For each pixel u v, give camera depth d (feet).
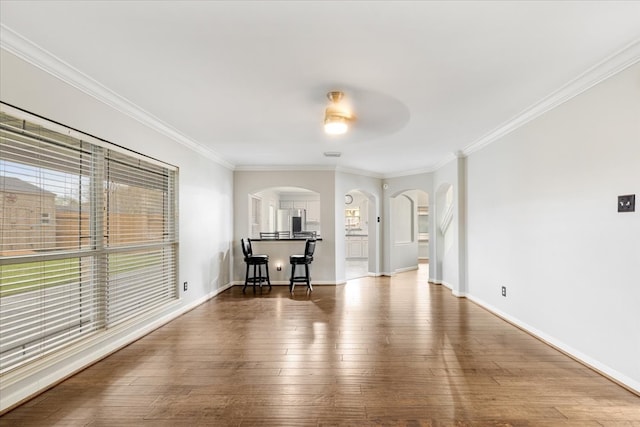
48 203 8.20
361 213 38.47
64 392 7.77
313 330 12.25
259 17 6.23
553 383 8.13
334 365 9.21
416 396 7.58
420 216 36.70
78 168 9.13
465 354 9.92
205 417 6.81
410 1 5.76
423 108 11.05
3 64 6.80
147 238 12.24
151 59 7.84
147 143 11.97
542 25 6.50
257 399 7.48
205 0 5.72
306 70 8.40
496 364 9.21
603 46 7.29
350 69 8.35
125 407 7.15
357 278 24.09
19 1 5.69
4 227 7.13
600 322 8.57
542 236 10.94
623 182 7.88
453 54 7.61
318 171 21.65
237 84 9.21
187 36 6.87
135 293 11.53
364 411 7.00
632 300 7.68
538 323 11.21
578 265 9.32
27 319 7.47
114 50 7.43
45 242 8.07
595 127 8.68
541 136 10.96
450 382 8.21
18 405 7.15
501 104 10.72
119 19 6.27
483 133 14.07
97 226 9.79
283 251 21.54
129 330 10.95
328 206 21.62
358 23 6.42
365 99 10.28
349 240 36.19
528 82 9.08
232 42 7.11
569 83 9.11
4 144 6.91
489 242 14.74
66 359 8.43
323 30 6.66
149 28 6.58
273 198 34.45
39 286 7.89
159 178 13.16
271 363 9.37
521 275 12.19
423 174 22.72
